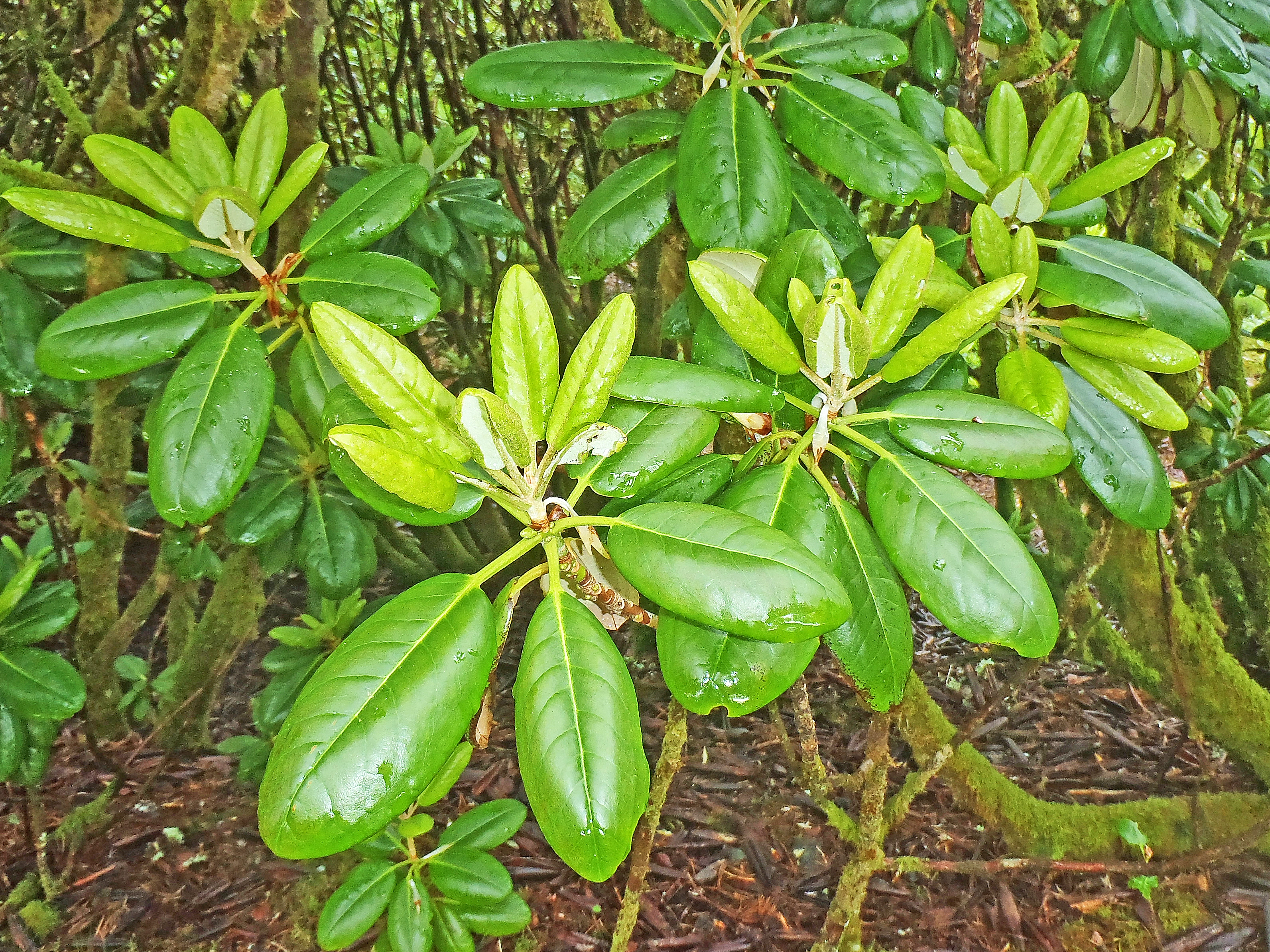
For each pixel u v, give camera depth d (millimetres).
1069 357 630
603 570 565
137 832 1422
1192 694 1402
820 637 499
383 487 419
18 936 1242
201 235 674
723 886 1329
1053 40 1193
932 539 498
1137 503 670
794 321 523
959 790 1404
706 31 663
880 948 1196
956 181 671
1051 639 481
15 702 977
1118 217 1400
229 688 1766
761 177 605
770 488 519
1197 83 1074
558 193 2273
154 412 1008
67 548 1409
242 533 1209
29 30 1421
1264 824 1118
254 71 1503
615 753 437
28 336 882
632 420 525
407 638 439
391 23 2209
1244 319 1811
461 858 952
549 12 1896
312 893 1305
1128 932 1200
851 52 665
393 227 696
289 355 1230
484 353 2127
